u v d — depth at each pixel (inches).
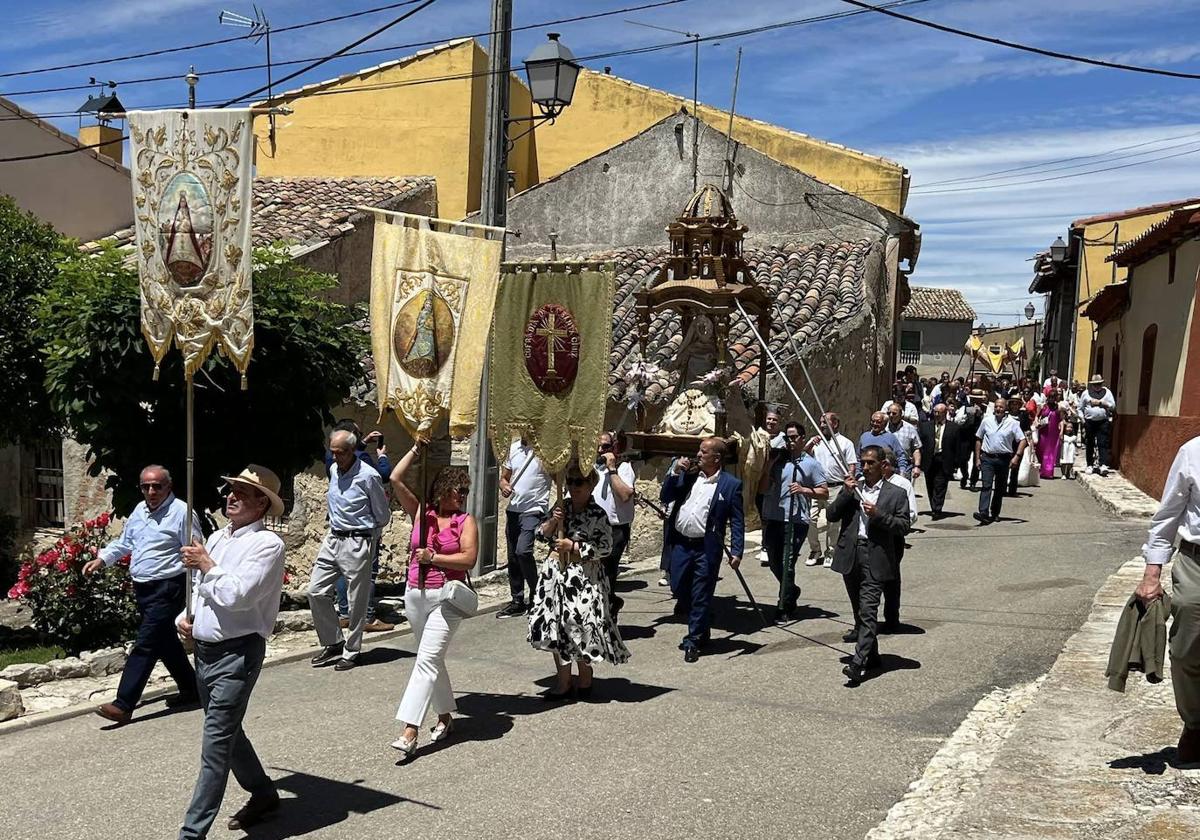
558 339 299.1
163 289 243.8
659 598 453.1
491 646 372.5
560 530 297.7
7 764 263.0
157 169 243.1
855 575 319.6
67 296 388.8
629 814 216.8
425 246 277.1
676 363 441.4
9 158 636.1
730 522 355.6
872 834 200.4
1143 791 194.5
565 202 832.3
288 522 547.2
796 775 237.6
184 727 289.4
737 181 792.9
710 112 898.1
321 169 884.0
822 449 500.7
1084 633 323.3
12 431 450.3
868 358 708.7
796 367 584.7
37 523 602.5
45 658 364.5
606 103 941.2
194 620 209.2
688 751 255.1
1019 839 175.2
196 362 238.7
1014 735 228.8
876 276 740.7
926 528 600.4
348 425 358.6
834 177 843.4
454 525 266.1
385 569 546.0
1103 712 243.9
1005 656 337.1
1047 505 685.3
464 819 216.5
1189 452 195.2
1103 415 787.4
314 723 285.3
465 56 856.3
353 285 668.7
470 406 280.8
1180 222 587.8
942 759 245.0
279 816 220.4
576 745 261.1
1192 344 601.9
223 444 402.0
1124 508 622.2
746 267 441.7
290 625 398.0
